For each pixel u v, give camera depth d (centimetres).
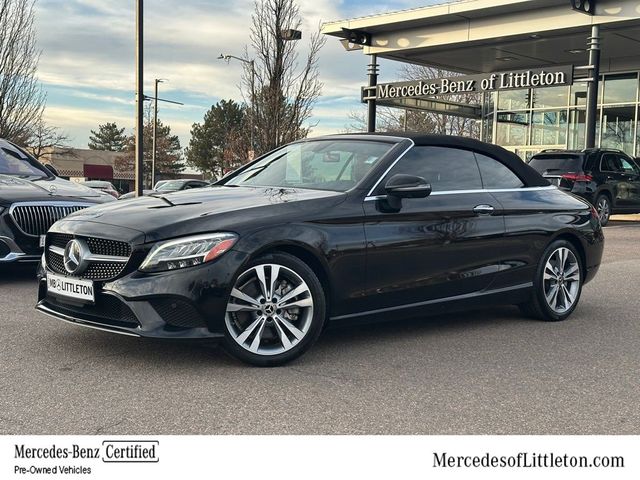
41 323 530
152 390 381
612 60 2536
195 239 406
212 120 8756
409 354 471
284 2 2105
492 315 612
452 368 440
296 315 438
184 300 401
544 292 579
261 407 360
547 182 612
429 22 2181
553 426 343
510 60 2527
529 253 566
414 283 491
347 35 2341
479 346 498
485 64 2620
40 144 3378
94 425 330
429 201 504
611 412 366
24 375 403
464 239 518
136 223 421
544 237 574
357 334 527
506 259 550
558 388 404
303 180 518
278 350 430
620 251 1124
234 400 369
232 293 413
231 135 6041
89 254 429
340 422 341
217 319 407
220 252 407
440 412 359
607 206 1625
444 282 509
